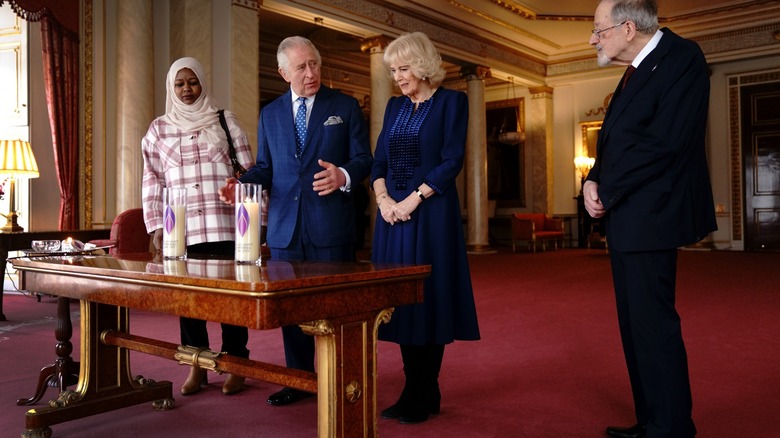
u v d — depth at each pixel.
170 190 2.06
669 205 1.85
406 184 2.37
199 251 2.79
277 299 1.33
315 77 2.55
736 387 2.74
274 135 2.63
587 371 3.09
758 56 10.81
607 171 1.95
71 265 1.90
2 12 6.60
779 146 10.91
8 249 4.95
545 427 2.26
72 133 6.16
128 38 6.08
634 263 1.91
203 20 6.52
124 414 2.47
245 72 6.84
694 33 11.22
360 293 1.54
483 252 11.37
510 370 3.12
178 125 2.82
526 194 13.45
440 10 9.75
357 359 1.57
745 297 5.57
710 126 11.52
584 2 9.73
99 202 6.36
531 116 13.30
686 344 3.66
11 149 5.43
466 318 2.32
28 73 6.41
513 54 12.04
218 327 4.39
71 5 6.14
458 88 13.91
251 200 1.83
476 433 2.20
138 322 4.61
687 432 1.87
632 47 1.95
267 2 7.42
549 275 7.71
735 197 11.31
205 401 2.65
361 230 12.35
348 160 2.64
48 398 2.71
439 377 3.00
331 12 8.18
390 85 9.13
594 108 12.69
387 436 2.18
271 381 1.77
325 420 1.51
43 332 4.34
